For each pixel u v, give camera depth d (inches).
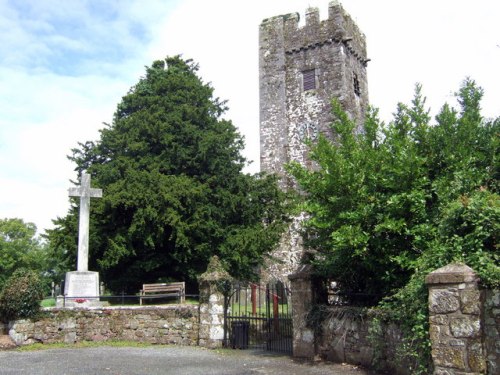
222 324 516.7
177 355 462.6
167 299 793.6
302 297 435.2
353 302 418.6
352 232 353.4
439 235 322.3
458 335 256.4
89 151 905.5
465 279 257.3
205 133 877.8
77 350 494.3
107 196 745.0
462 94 422.6
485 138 393.7
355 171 377.7
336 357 398.9
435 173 381.1
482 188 328.2
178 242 740.7
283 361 420.8
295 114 1119.0
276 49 1168.8
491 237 280.4
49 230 801.6
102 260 764.6
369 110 432.8
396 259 347.6
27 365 409.1
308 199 425.7
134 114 893.2
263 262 901.2
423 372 286.5
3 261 1768.0
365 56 1235.9
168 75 969.5
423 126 390.9
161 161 846.5
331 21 1112.2
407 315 304.0
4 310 514.0
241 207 858.8
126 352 481.1
